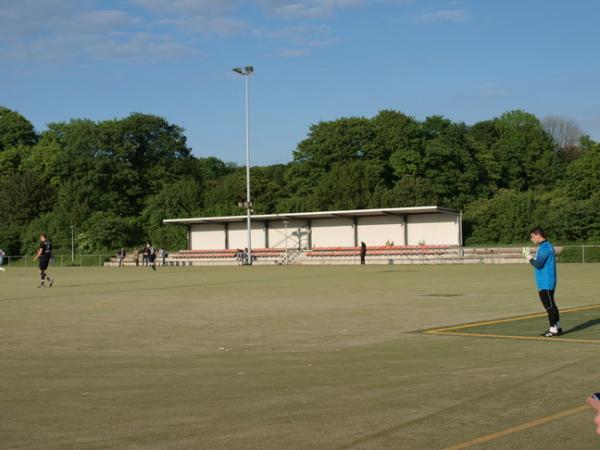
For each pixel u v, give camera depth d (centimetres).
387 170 9206
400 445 582
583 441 589
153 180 10269
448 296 2117
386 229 6150
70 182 9719
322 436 612
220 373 912
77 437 618
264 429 636
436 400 739
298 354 1062
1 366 986
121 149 9931
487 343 1140
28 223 9506
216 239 6944
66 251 8250
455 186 9044
